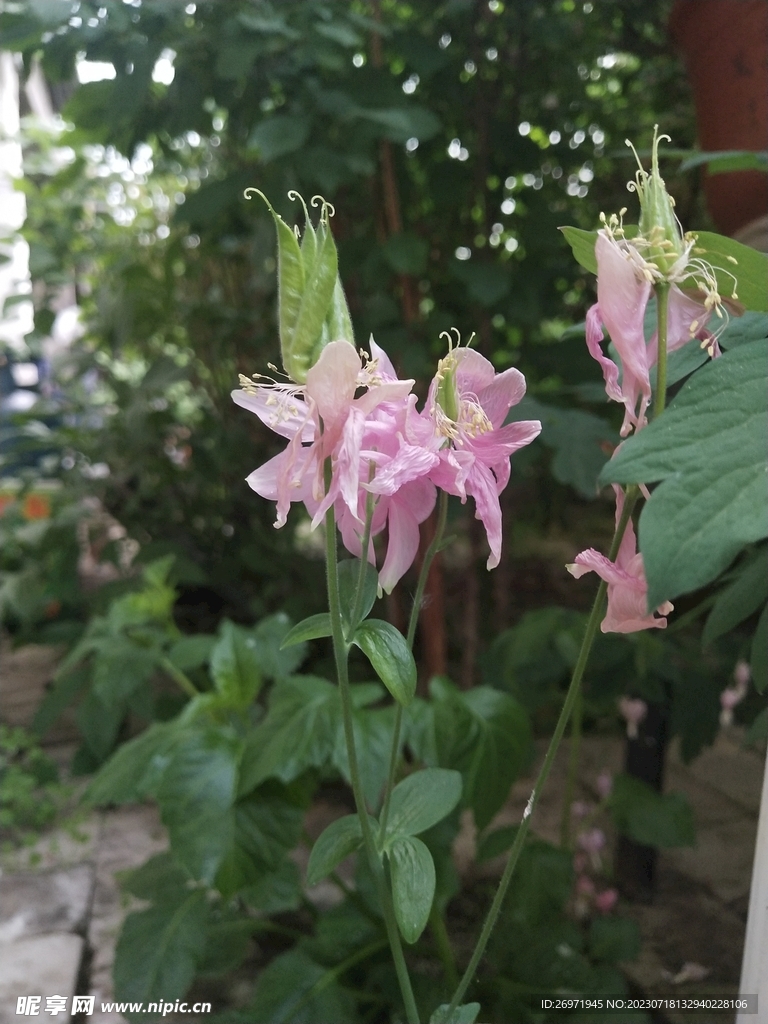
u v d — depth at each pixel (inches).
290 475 6.0
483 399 6.9
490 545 6.6
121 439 27.6
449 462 6.2
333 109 15.4
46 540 27.3
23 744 22.2
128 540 29.6
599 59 20.6
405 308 19.3
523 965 13.3
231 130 19.3
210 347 26.8
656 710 16.5
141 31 15.4
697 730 15.9
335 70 16.2
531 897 13.8
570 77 20.3
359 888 13.6
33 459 33.0
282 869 13.4
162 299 26.0
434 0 18.8
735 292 6.4
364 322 18.4
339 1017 12.3
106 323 25.8
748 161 10.1
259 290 24.9
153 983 12.7
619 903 16.2
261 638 15.7
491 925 8.1
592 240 6.6
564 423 14.4
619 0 18.5
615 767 20.8
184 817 12.1
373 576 7.4
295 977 12.9
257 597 27.7
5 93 28.2
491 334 20.0
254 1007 12.6
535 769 21.1
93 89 16.5
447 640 25.3
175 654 16.9
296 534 27.6
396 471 5.9
